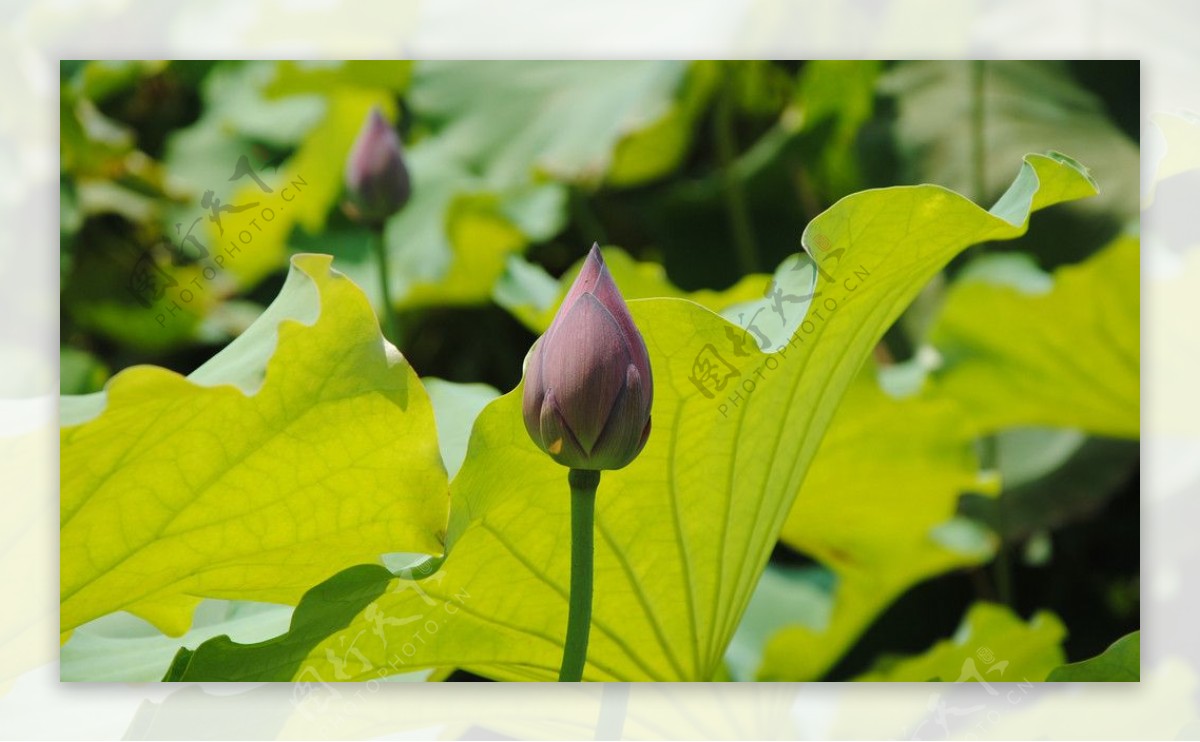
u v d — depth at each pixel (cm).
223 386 199
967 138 325
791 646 266
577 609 199
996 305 265
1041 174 203
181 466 203
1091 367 269
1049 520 297
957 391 283
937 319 278
